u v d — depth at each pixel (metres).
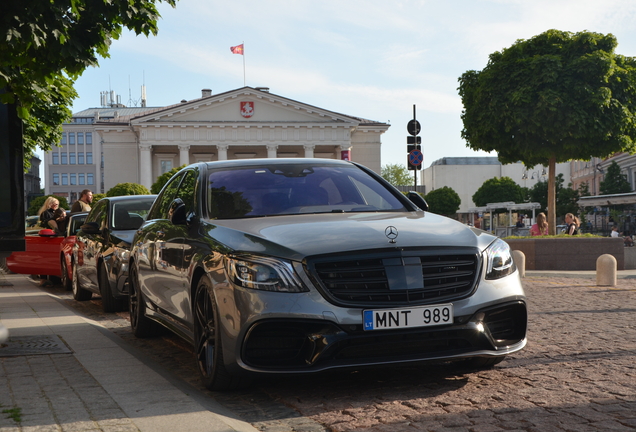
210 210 5.03
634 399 3.99
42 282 14.90
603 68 18.00
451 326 4.04
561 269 16.61
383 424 3.56
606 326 7.06
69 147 126.62
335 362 3.89
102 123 62.78
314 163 5.78
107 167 63.16
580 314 8.14
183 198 5.65
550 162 19.33
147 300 6.28
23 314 8.33
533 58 18.47
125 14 6.63
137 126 59.28
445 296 4.07
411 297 4.00
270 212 4.94
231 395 4.29
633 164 57.44
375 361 3.92
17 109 6.50
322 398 4.14
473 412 3.75
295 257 3.98
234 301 4.00
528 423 3.53
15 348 5.62
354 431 3.45
